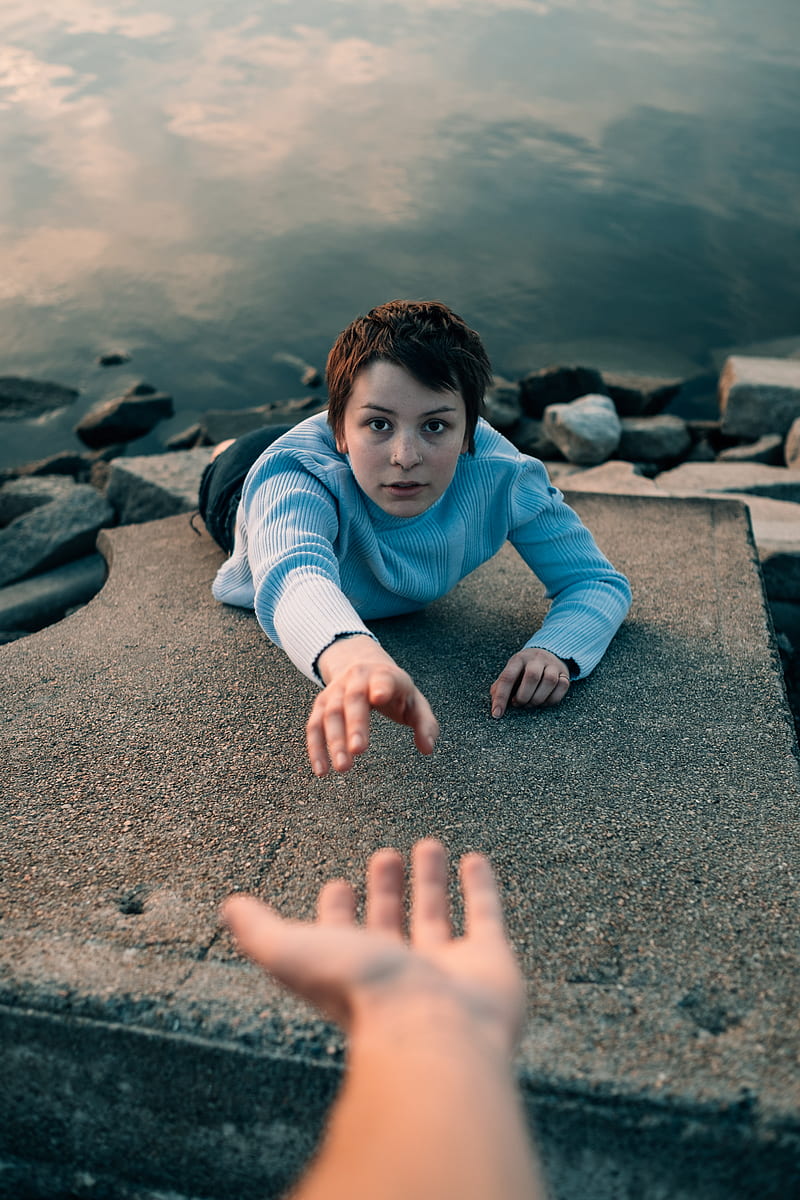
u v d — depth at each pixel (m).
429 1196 0.32
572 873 1.31
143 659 1.88
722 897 1.26
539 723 1.65
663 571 2.22
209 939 1.19
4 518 3.95
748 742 1.61
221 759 1.57
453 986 0.42
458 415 1.54
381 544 1.77
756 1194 0.98
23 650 1.93
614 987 1.12
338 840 1.38
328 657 1.23
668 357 5.78
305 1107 1.06
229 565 2.06
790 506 3.27
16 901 1.27
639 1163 1.00
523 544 1.96
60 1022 1.10
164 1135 1.13
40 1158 1.20
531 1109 1.00
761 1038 1.04
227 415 5.04
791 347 5.86
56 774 1.54
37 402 5.52
